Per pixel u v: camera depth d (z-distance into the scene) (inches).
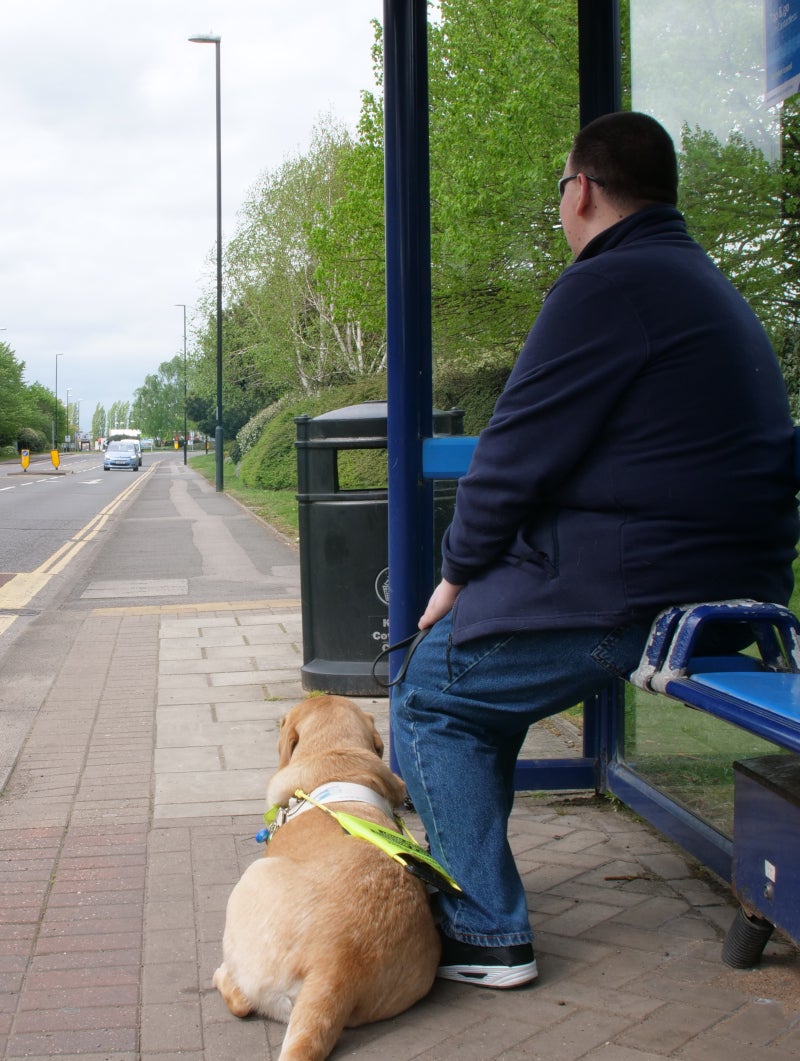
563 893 124.7
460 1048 90.3
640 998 98.5
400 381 140.6
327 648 225.1
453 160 456.4
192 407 2395.4
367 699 221.6
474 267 421.4
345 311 685.3
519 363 94.7
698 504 90.6
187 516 892.6
